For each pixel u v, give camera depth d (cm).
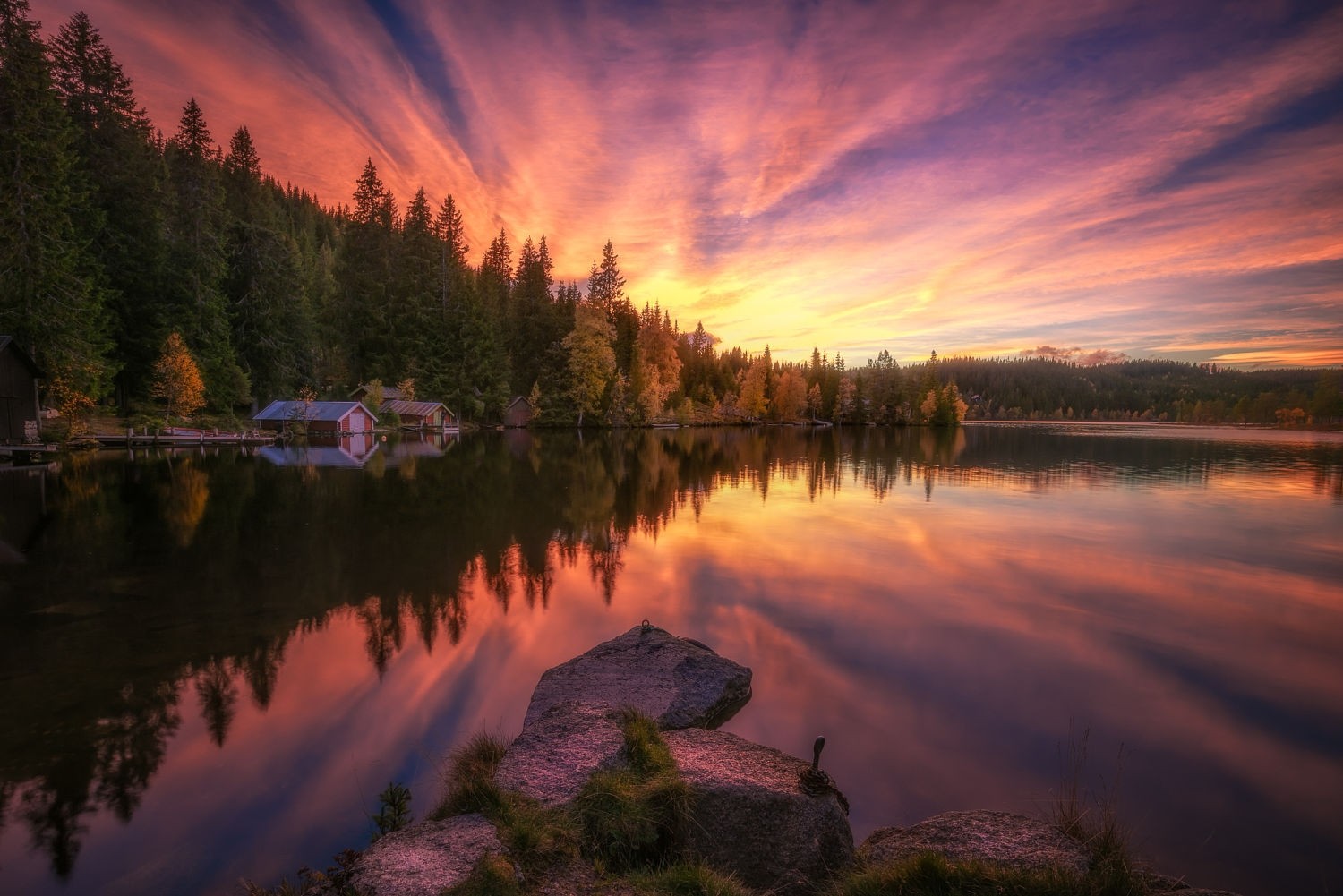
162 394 5144
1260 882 576
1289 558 1848
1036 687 982
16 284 3978
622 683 869
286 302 6994
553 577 1551
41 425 4062
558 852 452
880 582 1554
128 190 5253
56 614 1241
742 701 924
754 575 1599
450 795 547
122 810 650
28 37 4056
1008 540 2052
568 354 9044
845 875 489
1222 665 1075
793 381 13725
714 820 523
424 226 8450
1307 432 10681
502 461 4238
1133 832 644
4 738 791
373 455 4481
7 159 4038
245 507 2373
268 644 1112
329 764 743
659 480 3491
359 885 405
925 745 810
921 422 14275
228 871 567
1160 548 1964
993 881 436
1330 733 852
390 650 1094
